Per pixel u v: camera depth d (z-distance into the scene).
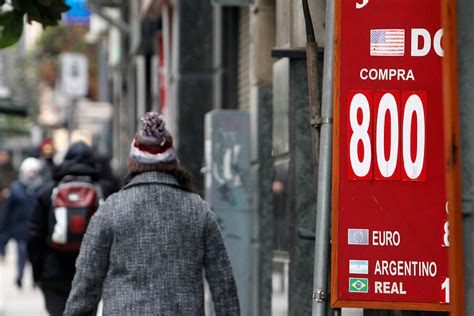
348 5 11.30
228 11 25.88
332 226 11.26
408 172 11.27
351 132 11.28
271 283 20.50
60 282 19.80
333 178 11.27
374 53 11.30
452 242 9.52
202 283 12.12
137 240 11.92
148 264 11.90
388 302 11.23
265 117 20.77
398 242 11.25
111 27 63.75
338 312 11.77
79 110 65.19
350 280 11.25
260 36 20.81
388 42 11.29
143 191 12.08
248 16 23.88
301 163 15.17
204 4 30.11
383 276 11.26
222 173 20.41
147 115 12.30
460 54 9.90
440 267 11.23
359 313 13.70
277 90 18.78
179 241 11.98
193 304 11.95
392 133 11.27
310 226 15.16
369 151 11.27
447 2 9.62
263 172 20.69
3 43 14.09
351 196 11.27
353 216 11.26
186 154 30.22
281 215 18.81
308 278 15.21
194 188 12.35
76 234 19.52
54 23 14.20
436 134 11.28
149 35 39.75
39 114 85.00
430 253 11.24
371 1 11.30
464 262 9.91
